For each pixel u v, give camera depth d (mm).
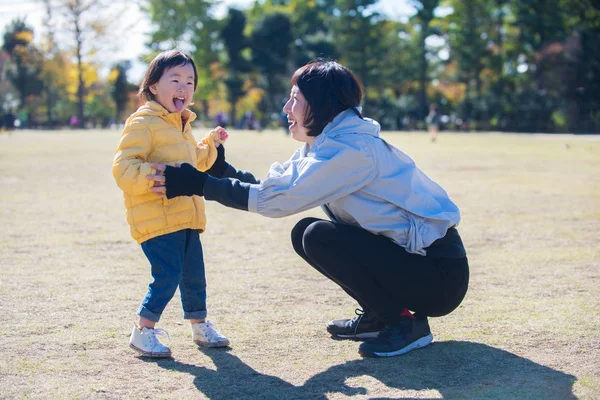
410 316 3467
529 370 3121
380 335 3428
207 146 3713
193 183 3182
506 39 60438
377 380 3018
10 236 6609
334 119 3357
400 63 66938
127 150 3283
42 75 71812
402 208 3307
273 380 3025
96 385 2945
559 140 34219
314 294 4555
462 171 14148
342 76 3354
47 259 5570
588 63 48562
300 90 3359
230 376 3076
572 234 6781
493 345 3494
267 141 29891
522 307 4188
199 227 3486
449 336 3660
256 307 4238
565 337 3594
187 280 3500
